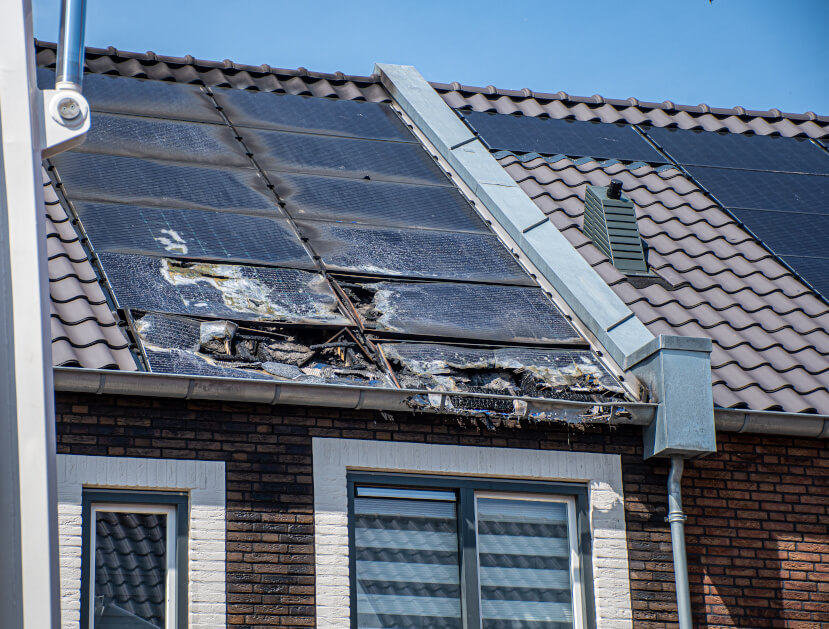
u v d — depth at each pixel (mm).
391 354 32219
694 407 30875
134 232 34750
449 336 33375
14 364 15672
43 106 17266
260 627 27453
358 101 47969
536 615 30125
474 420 30453
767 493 31891
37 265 16047
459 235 38844
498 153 44719
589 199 40969
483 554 30297
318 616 27844
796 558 31375
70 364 27938
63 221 34438
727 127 50688
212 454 28500
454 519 30453
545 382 32375
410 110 46594
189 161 39938
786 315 37438
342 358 31891
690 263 39375
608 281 37312
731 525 31375
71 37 17844
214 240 35375
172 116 43062
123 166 38531
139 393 28078
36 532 15227
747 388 33312
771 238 41625
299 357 31594
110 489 27781
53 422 15828
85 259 32875
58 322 29516
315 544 28453
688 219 42156
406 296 34812
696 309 36906
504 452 30516
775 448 32406
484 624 29828
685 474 31594
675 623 29969
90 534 27531
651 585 30188
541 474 30562
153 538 28047
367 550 29625
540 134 47125
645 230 40812
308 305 33312
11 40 16750
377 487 30078
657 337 31812
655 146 47812
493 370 32719
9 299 15867
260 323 32000
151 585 27672
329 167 41688
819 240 41938
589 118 49688
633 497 30922
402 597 29547
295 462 28969
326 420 29547
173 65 47031
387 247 37156
